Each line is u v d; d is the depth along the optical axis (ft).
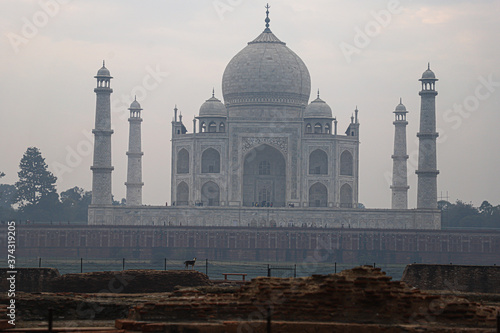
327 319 185.78
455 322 185.37
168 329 182.09
